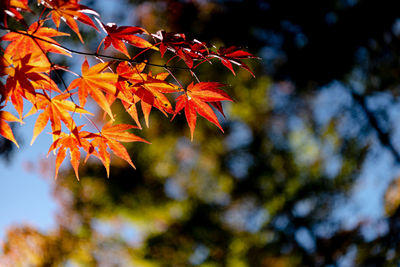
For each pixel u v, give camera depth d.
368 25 8.21
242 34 8.65
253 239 10.95
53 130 1.45
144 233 11.38
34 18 3.88
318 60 9.21
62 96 1.43
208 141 11.30
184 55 1.67
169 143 11.07
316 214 11.14
